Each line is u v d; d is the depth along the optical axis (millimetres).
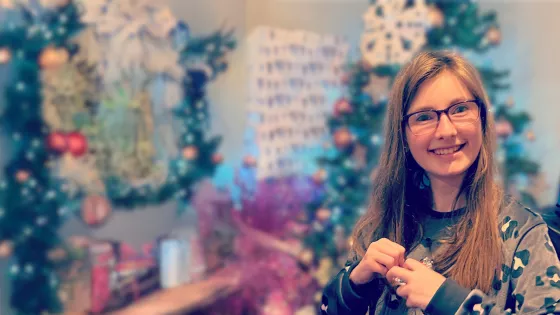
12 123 3191
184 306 3328
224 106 4527
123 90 3707
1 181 3168
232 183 4496
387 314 1027
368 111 3486
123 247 3607
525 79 4348
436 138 979
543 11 4328
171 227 4125
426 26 3426
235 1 4660
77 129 3408
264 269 3734
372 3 3568
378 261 977
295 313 3594
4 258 3279
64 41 3365
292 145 4293
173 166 3877
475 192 991
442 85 982
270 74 4273
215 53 4016
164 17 3875
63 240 3381
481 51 3475
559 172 4234
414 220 1079
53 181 3324
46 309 3182
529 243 904
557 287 839
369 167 3617
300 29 4727
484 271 924
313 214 3807
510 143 3562
